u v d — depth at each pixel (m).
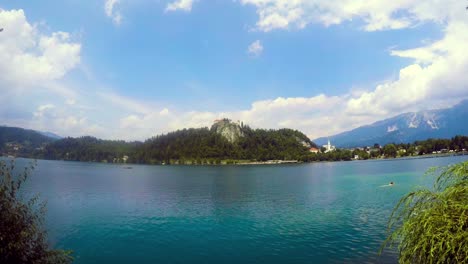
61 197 85.44
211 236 44.50
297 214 59.06
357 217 54.28
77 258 35.53
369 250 36.06
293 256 35.22
